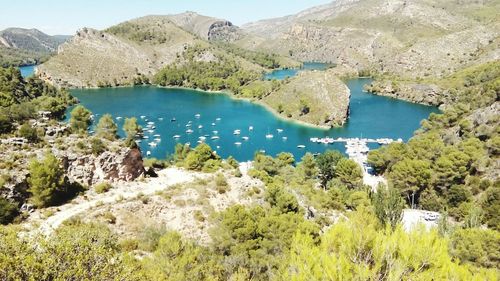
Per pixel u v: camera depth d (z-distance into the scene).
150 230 52.12
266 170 117.00
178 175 84.50
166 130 198.12
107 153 73.00
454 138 139.25
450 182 101.94
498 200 79.88
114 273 20.86
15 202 56.69
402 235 20.02
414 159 112.50
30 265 18.73
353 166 112.94
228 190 74.62
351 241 20.47
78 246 21.30
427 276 18.11
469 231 51.00
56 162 63.44
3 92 174.75
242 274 38.88
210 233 56.34
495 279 19.53
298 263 19.91
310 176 118.31
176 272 34.25
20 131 71.00
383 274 19.12
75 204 61.97
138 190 71.12
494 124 129.12
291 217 58.28
